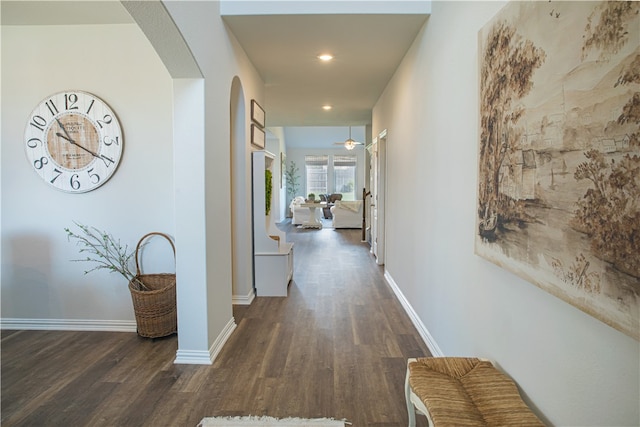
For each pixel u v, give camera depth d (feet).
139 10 6.34
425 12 9.07
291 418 6.43
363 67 13.37
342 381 7.64
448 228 7.83
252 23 9.64
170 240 10.06
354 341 9.61
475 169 6.42
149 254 10.18
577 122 3.62
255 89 13.61
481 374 5.32
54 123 9.91
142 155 9.98
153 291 9.43
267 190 15.02
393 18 9.35
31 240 10.21
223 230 9.59
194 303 8.34
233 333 10.11
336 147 47.50
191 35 7.42
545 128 4.15
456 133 7.32
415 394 5.11
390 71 13.84
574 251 3.69
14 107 9.93
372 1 9.11
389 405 6.82
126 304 10.28
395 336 9.95
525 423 4.25
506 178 5.06
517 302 5.09
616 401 3.35
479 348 6.33
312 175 47.73
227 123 9.86
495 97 5.37
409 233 11.53
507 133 5.01
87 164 9.98
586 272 3.53
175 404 6.84
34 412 6.62
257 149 14.02
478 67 5.99
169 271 10.26
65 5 8.75
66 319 10.36
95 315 10.34
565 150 3.81
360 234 30.07
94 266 10.22
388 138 15.46
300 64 13.00
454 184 7.45
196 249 8.28
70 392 7.24
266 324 10.79
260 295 13.51
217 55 8.99
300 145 46.96
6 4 8.71
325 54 11.98
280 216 41.29
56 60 9.85
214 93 8.80
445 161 7.99
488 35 5.59
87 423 6.32
